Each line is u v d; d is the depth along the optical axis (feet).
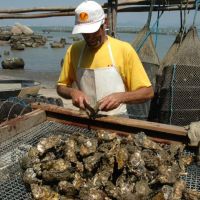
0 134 4.40
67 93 5.09
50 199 3.51
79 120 4.85
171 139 4.41
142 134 4.15
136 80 4.93
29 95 10.47
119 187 3.52
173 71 7.82
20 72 26.35
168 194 3.38
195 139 4.21
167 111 7.92
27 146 4.33
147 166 3.73
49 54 42.22
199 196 3.43
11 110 5.95
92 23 4.68
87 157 3.84
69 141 4.09
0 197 3.57
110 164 3.75
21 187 3.75
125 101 4.78
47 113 5.08
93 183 3.59
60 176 3.66
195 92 7.81
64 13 12.59
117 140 4.02
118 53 4.98
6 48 50.39
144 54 8.79
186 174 3.79
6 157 4.17
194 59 7.82
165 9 9.42
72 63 5.28
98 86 5.07
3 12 13.24
